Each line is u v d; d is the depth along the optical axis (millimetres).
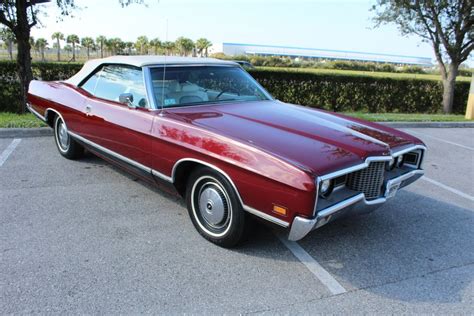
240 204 3133
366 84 13539
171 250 3338
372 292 2918
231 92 4410
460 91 14719
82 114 4715
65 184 4672
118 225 3732
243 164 2994
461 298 2887
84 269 3008
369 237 3768
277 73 12805
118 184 4746
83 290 2764
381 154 3230
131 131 3936
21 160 5461
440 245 3676
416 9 13406
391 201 4754
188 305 2666
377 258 3393
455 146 8078
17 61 9602
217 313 2604
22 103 9672
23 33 9289
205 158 3248
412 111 14328
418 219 4246
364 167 3059
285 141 3143
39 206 4055
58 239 3428
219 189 3289
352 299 2824
